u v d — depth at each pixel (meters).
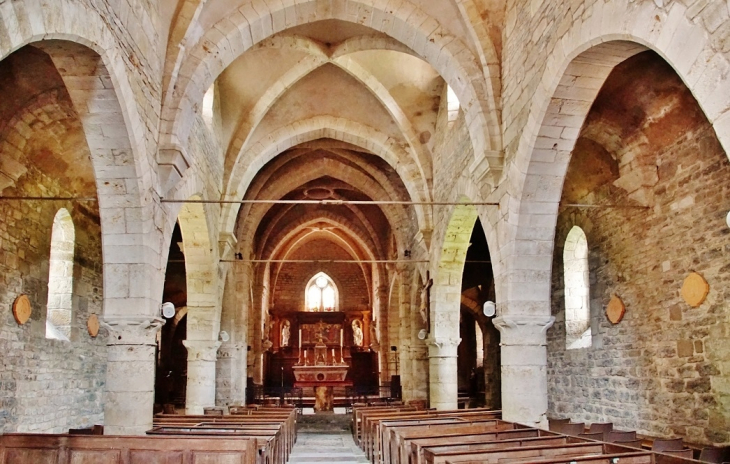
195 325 15.89
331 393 25.52
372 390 32.38
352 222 28.34
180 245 15.79
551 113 8.75
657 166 10.49
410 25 11.64
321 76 16.95
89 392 13.42
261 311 27.52
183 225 14.84
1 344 10.09
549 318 10.03
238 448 7.63
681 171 9.88
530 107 9.23
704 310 9.27
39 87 9.67
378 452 11.77
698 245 9.44
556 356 14.02
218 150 16.20
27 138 10.58
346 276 36.25
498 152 10.76
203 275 15.83
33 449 7.70
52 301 12.71
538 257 10.02
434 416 13.11
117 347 9.30
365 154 21.16
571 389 13.29
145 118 9.28
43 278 11.62
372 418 13.35
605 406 11.91
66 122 10.80
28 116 10.16
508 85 10.66
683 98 9.34
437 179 16.91
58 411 12.02
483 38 11.18
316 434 20.25
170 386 26.14
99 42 7.24
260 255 26.80
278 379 33.53
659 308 10.36
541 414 9.98
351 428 20.14
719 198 9.02
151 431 9.44
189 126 10.77
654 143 10.41
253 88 16.36
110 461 7.63
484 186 11.73
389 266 27.16
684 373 9.67
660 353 10.30
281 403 26.59
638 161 10.74
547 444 8.02
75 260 12.92
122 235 9.28
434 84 16.45
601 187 12.13
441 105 16.59
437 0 11.47
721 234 8.95
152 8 9.63
